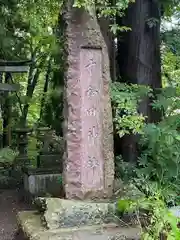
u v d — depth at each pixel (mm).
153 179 4066
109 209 3365
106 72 3557
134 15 4938
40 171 6254
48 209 3332
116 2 3779
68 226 3254
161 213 2760
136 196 3500
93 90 3500
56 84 7340
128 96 3994
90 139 3506
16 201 6117
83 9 3457
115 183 3939
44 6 7852
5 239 4230
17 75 9812
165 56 5918
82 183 3488
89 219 3307
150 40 4980
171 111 4641
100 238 3061
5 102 8867
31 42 8477
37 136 7891
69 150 3475
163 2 4949
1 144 8680
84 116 3479
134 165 4488
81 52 3469
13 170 7645
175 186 3959
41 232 3158
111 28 3812
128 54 4988
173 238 2535
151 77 4992
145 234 2766
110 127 3590
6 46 7812
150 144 4086
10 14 7914
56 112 7480
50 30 9000
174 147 3988
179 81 5965
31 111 9539
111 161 3604
